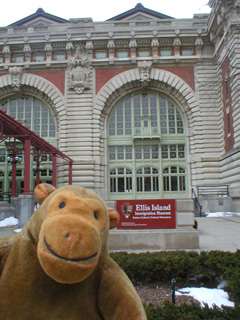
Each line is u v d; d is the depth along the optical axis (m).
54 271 1.36
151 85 29.48
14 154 21.69
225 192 26.27
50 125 29.75
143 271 5.46
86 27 28.98
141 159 29.55
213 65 28.67
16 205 17.44
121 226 8.38
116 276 1.72
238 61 22.73
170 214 8.41
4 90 29.67
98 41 28.91
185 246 8.27
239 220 18.12
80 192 1.65
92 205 1.57
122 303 1.62
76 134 28.00
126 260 5.67
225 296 4.84
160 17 32.12
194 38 28.88
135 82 29.28
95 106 28.48
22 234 1.78
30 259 1.63
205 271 5.41
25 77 29.12
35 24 32.19
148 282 5.50
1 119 15.28
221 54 25.88
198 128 28.19
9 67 29.25
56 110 28.67
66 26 29.22
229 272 4.88
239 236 11.01
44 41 28.88
